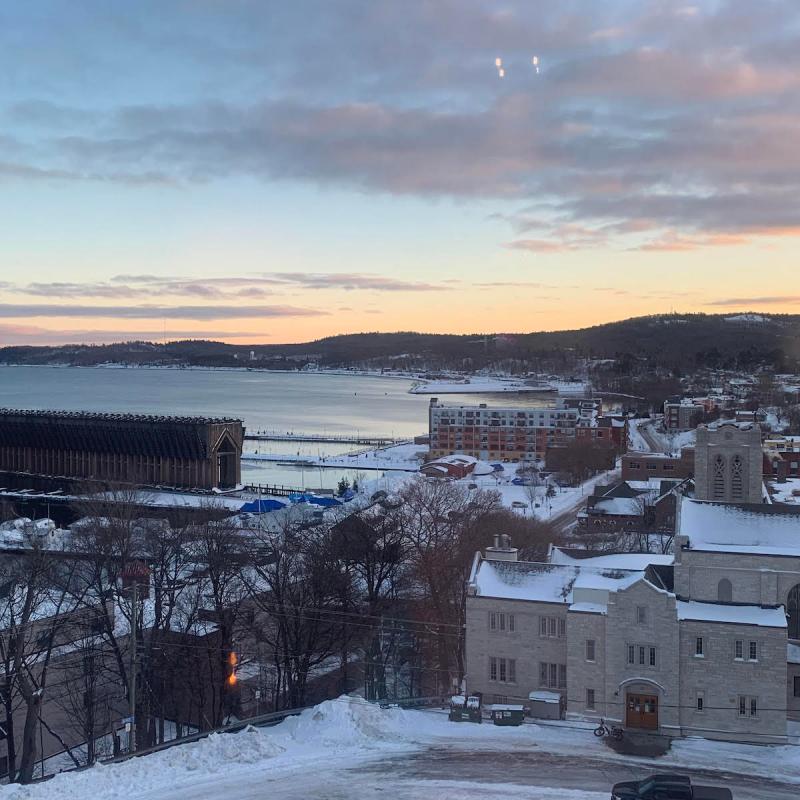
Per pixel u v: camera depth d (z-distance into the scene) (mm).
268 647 93250
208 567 89312
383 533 105125
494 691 76625
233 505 191250
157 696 77062
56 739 79062
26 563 91938
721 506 81688
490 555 86125
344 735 66000
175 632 85625
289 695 83688
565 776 59656
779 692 68062
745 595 74125
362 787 56969
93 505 134250
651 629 70562
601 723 69875
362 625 85625
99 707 81938
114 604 90500
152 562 102438
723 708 69188
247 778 58156
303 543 108500
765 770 62094
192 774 58500
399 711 72312
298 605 85438
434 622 91250
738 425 105938
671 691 70000
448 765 61156
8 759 69188
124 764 59344
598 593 73625
